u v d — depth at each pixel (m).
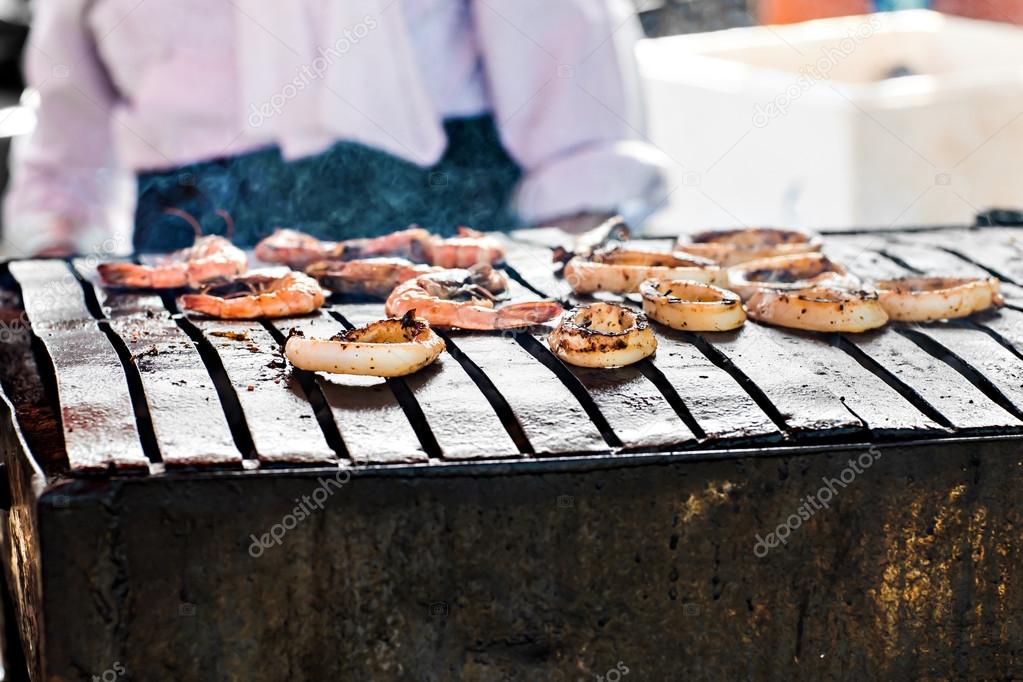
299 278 2.58
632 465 1.86
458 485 1.81
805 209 5.45
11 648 2.63
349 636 1.83
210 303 2.46
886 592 2.02
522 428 1.91
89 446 1.78
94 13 3.38
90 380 2.04
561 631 1.91
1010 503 2.02
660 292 2.50
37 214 3.60
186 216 3.37
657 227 5.62
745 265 2.75
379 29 3.17
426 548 1.83
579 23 3.31
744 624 1.98
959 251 3.14
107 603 1.72
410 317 2.19
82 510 1.68
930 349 2.38
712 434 1.92
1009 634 2.09
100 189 3.70
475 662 1.89
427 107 3.27
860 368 2.22
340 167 3.36
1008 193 5.42
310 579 1.80
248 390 2.02
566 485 1.85
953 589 2.04
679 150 5.83
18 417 2.15
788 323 2.43
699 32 7.22
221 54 3.29
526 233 3.33
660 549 1.91
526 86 3.35
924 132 5.25
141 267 2.70
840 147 5.30
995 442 1.98
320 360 2.06
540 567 1.88
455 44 3.36
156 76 3.32
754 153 5.54
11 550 2.37
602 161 3.36
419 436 1.93
